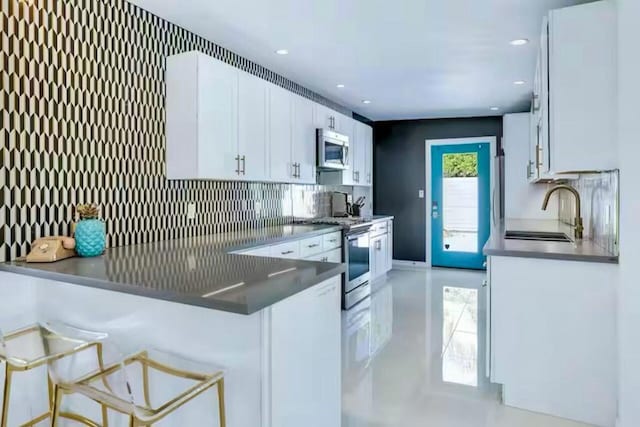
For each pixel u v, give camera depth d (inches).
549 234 134.9
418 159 267.6
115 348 60.3
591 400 90.4
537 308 94.3
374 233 207.9
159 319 67.1
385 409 95.1
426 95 201.3
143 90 110.0
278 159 148.6
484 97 204.4
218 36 127.0
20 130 84.4
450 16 113.3
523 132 212.2
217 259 86.4
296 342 64.8
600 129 87.5
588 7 87.9
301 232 145.1
